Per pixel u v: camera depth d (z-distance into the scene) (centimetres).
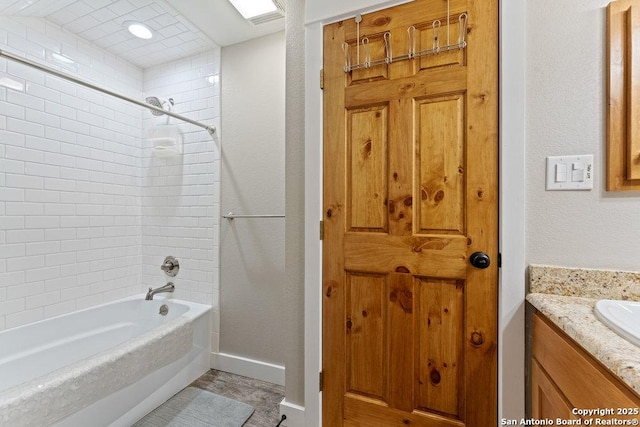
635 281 91
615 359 55
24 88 173
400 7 123
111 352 141
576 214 99
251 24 188
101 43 209
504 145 107
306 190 140
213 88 215
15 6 162
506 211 106
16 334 166
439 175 118
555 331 85
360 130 131
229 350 206
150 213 239
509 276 106
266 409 163
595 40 97
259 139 201
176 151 221
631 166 90
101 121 215
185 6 173
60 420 117
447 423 115
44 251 183
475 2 112
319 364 137
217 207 212
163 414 157
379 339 127
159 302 222
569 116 99
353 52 132
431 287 119
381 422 125
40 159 181
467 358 112
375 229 128
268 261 197
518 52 105
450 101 116
